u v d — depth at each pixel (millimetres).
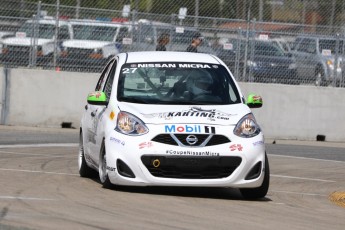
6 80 79625
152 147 38625
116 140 39438
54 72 80312
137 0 90125
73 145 66500
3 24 81688
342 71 83625
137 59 45000
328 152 72062
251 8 94188
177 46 83000
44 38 81938
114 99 42094
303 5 94562
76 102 80562
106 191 40312
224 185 39031
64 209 34219
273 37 83625
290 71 83688
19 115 79875
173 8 89375
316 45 84000
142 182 38688
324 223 35219
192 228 31578
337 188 49812
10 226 29734
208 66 44812
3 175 45438
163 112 40312
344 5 93688
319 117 82250
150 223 32125
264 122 81750
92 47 82500
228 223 33219
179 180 38625
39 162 53656
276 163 61844
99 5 94375
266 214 36531
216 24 86500
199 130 39062
